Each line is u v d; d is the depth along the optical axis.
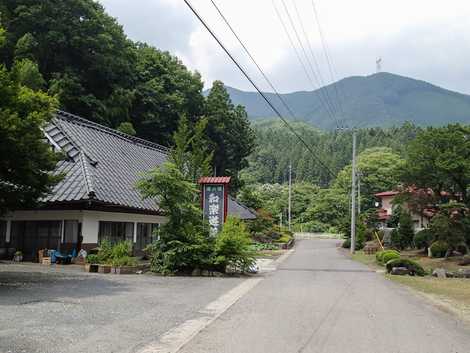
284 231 53.44
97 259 16.91
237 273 17.83
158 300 10.63
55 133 22.19
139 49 44.50
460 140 29.84
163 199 17.28
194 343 6.86
